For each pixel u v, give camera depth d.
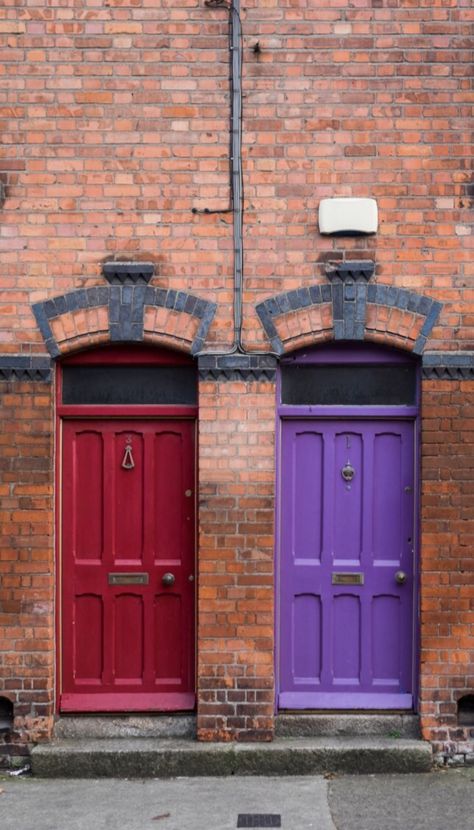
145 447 6.64
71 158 6.43
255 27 6.42
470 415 6.39
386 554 6.63
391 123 6.41
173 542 6.64
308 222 6.43
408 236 6.41
